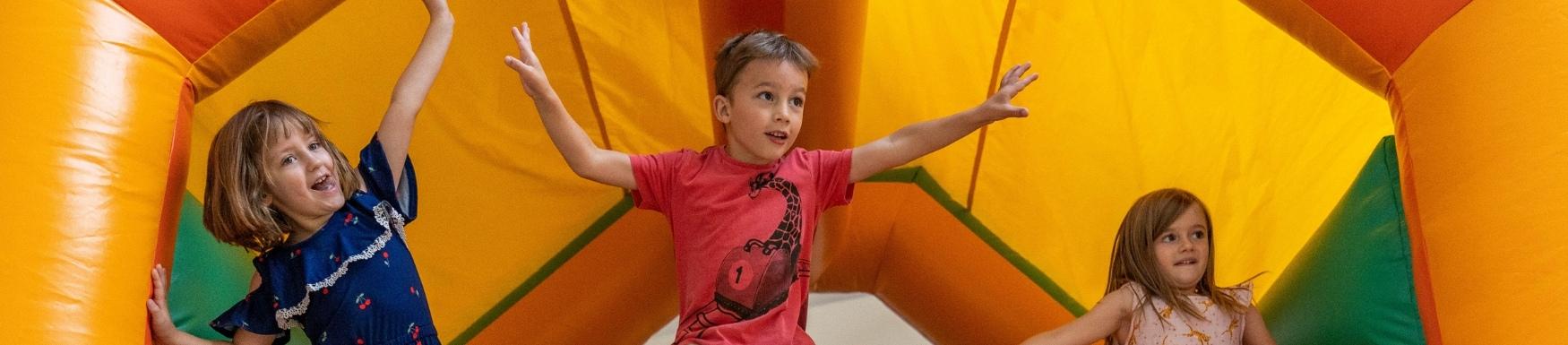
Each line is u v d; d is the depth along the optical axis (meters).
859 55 4.61
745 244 3.59
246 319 3.53
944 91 5.66
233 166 3.51
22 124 3.18
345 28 4.90
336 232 3.57
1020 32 5.20
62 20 3.31
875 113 5.86
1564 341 3.09
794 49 3.68
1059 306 5.80
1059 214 5.77
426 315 3.67
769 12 4.28
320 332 3.54
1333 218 4.48
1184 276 4.20
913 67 5.58
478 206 5.60
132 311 3.20
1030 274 5.89
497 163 5.51
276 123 3.55
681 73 5.38
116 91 3.30
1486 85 3.35
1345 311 4.09
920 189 6.00
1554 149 3.24
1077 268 5.84
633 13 5.12
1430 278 3.37
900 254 5.96
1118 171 5.57
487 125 5.39
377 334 3.54
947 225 5.93
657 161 3.76
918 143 3.71
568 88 5.45
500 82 5.27
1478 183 3.29
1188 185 5.52
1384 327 3.93
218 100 5.02
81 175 3.18
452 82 5.24
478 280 5.71
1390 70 3.55
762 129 3.61
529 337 5.70
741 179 3.69
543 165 5.54
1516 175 3.25
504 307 5.75
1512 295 3.18
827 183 3.76
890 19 5.37
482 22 5.07
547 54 5.30
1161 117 5.34
